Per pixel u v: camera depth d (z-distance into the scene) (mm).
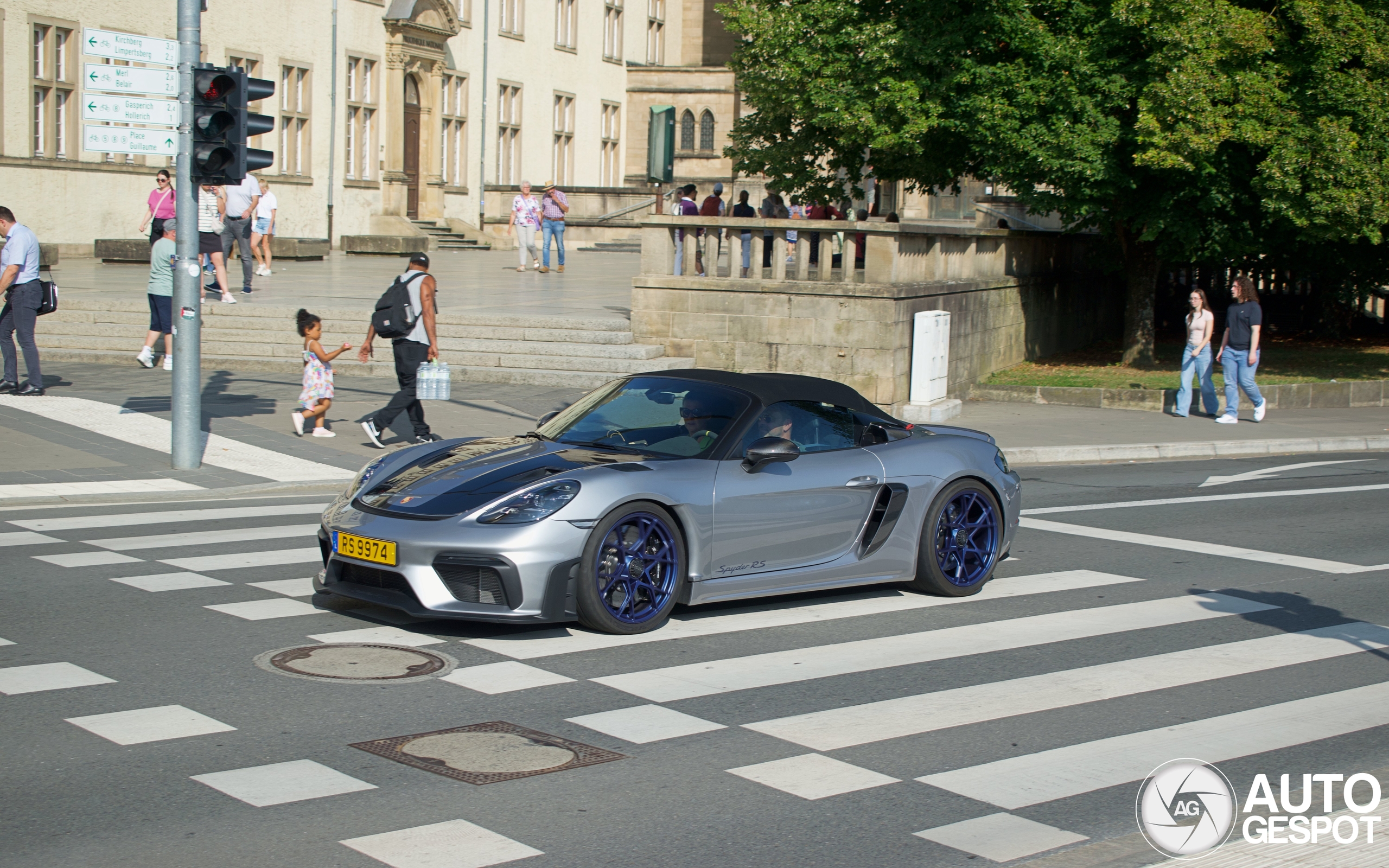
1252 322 17688
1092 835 4539
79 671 5961
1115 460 15312
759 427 7559
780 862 4234
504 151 45625
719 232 18328
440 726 5406
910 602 8078
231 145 11461
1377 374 22328
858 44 22016
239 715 5445
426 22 40344
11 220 14602
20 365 17516
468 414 15305
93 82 11062
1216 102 19422
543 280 27859
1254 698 6270
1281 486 13312
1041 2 20562
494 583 6555
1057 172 20172
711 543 7164
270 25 35094
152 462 12055
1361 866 4176
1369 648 7273
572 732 5402
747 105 24906
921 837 4488
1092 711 5988
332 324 19094
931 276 18844
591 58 50219
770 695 6027
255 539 9203
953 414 17750
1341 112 19422
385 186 39969
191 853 4102
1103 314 29562
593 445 7555
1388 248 24938
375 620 7070
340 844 4211
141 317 19547
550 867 4113
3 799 4496
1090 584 8719
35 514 9938
